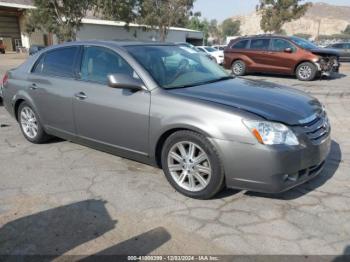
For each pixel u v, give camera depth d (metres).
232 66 14.74
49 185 3.99
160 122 3.66
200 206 3.51
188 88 3.87
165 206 3.52
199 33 52.03
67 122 4.70
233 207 3.47
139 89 3.86
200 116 3.41
